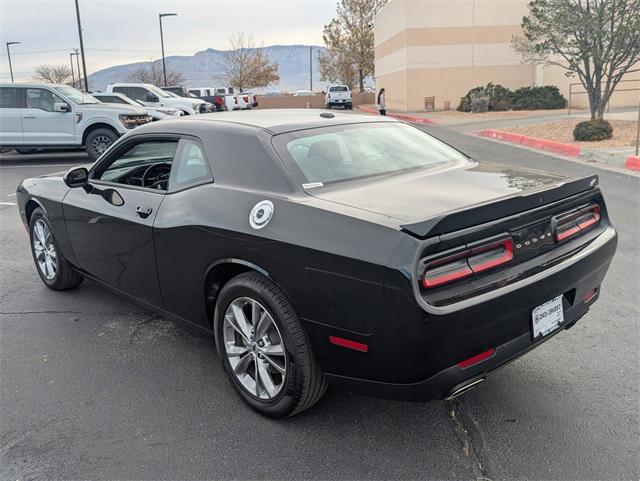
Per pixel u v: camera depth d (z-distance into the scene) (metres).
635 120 16.41
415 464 2.67
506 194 2.81
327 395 3.29
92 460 2.78
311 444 2.85
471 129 20.00
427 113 30.22
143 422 3.08
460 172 3.37
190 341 4.09
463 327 2.41
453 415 3.06
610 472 2.57
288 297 2.79
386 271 2.37
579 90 26.55
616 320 4.17
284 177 3.02
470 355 2.51
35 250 5.23
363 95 56.22
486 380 3.41
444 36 32.75
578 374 3.44
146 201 3.70
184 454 2.80
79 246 4.45
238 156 3.25
